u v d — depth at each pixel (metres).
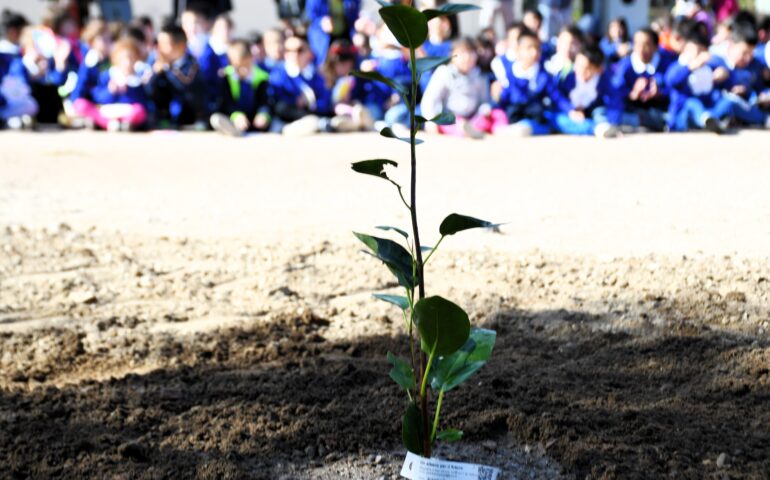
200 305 4.69
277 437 3.09
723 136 10.90
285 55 11.73
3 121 11.59
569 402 3.32
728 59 11.88
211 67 11.63
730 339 3.95
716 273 4.88
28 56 11.70
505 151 9.83
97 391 3.49
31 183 8.05
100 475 2.86
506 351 3.91
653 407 3.27
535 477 2.87
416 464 2.61
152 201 7.23
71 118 11.56
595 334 4.06
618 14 17.33
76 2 14.28
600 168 8.62
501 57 11.42
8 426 3.15
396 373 2.64
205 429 3.15
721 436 3.04
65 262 5.43
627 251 5.41
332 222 6.38
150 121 11.52
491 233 5.94
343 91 11.63
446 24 11.49
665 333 4.06
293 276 5.09
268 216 6.61
